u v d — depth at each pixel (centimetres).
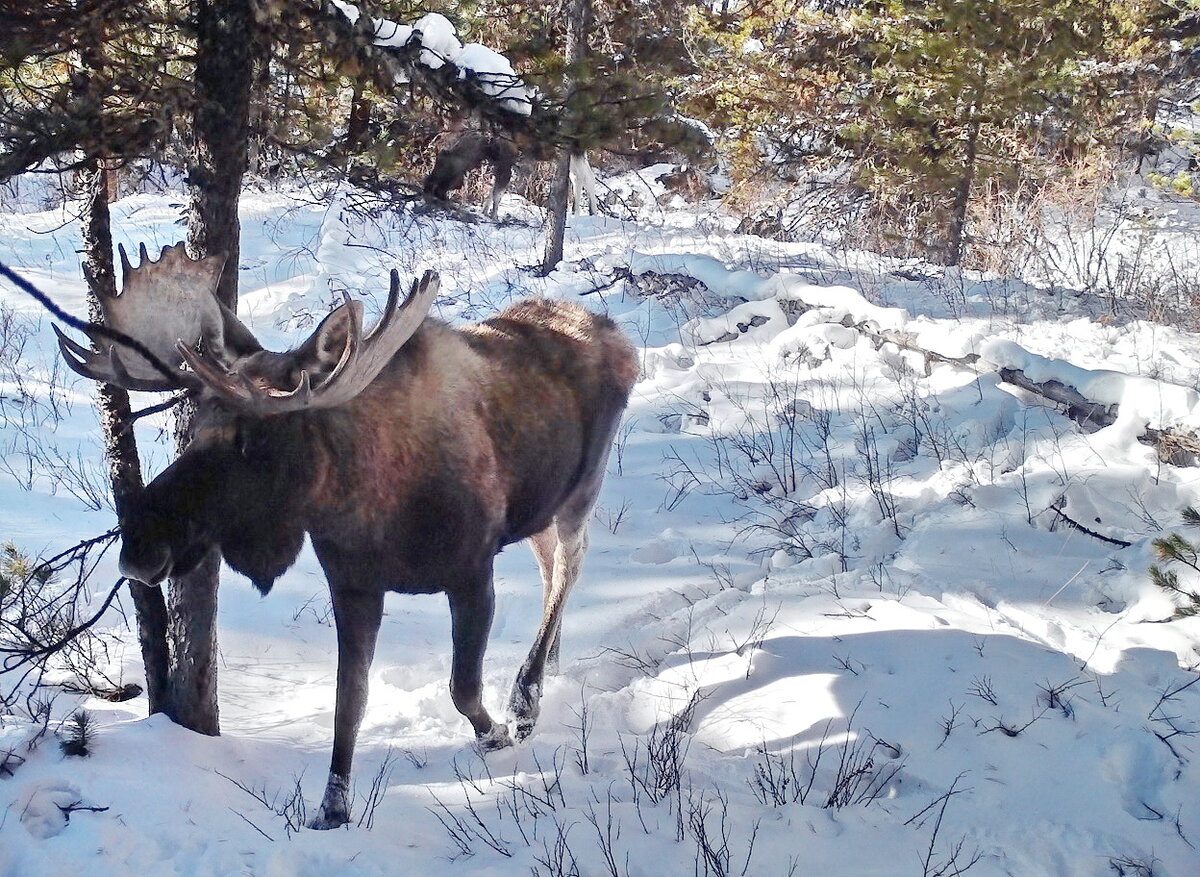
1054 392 773
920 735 476
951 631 539
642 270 1237
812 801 446
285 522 426
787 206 1620
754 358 995
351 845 409
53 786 424
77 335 1145
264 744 502
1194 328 970
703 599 626
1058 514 624
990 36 1320
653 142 525
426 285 427
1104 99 1662
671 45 1380
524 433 505
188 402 486
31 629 526
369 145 579
